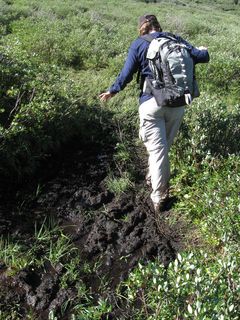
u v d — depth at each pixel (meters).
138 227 2.55
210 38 7.23
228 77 4.86
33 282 2.12
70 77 4.66
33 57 4.09
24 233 2.43
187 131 3.17
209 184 2.69
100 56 5.40
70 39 5.68
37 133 3.01
